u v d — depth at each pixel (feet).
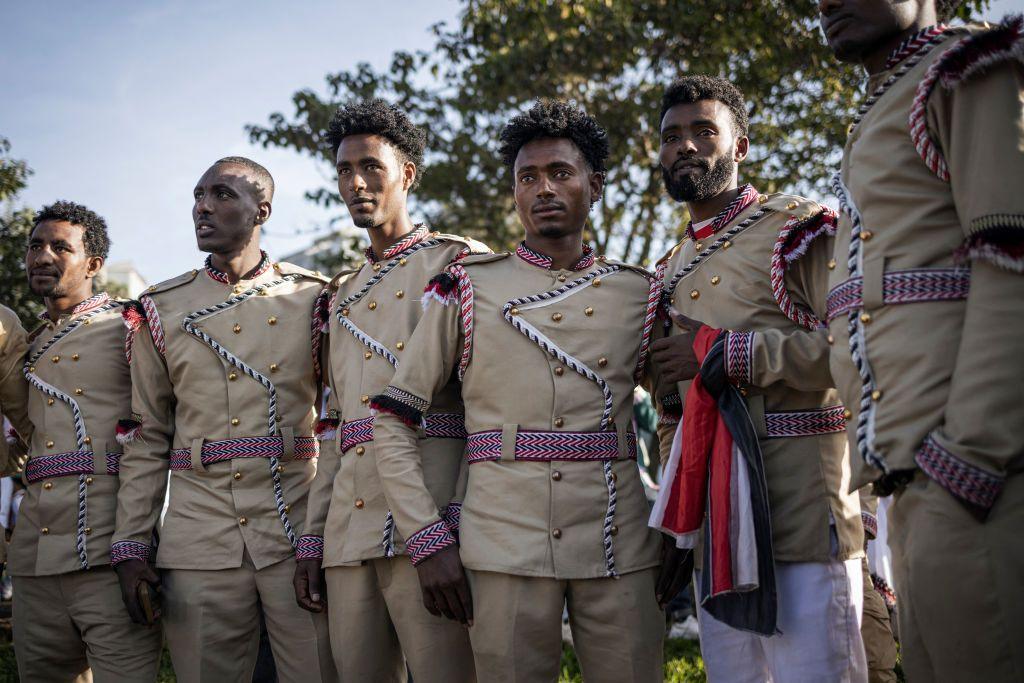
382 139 11.53
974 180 6.75
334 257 37.96
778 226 9.53
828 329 7.89
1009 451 6.35
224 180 12.14
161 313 12.07
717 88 10.21
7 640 21.88
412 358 9.82
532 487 9.14
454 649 10.05
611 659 9.04
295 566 11.41
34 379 13.11
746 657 9.32
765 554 8.36
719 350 8.75
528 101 35.29
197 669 11.09
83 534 12.24
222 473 11.47
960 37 7.51
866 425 7.16
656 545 9.43
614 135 35.96
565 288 9.77
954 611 6.61
